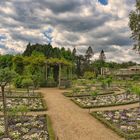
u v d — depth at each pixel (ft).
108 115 68.03
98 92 125.59
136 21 148.25
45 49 245.24
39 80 159.63
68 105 87.40
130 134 48.26
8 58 160.35
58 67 176.76
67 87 161.89
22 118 62.44
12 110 64.95
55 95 117.60
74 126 56.44
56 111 75.25
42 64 168.55
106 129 54.19
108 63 422.82
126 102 92.43
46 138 46.32
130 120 62.34
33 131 51.24
